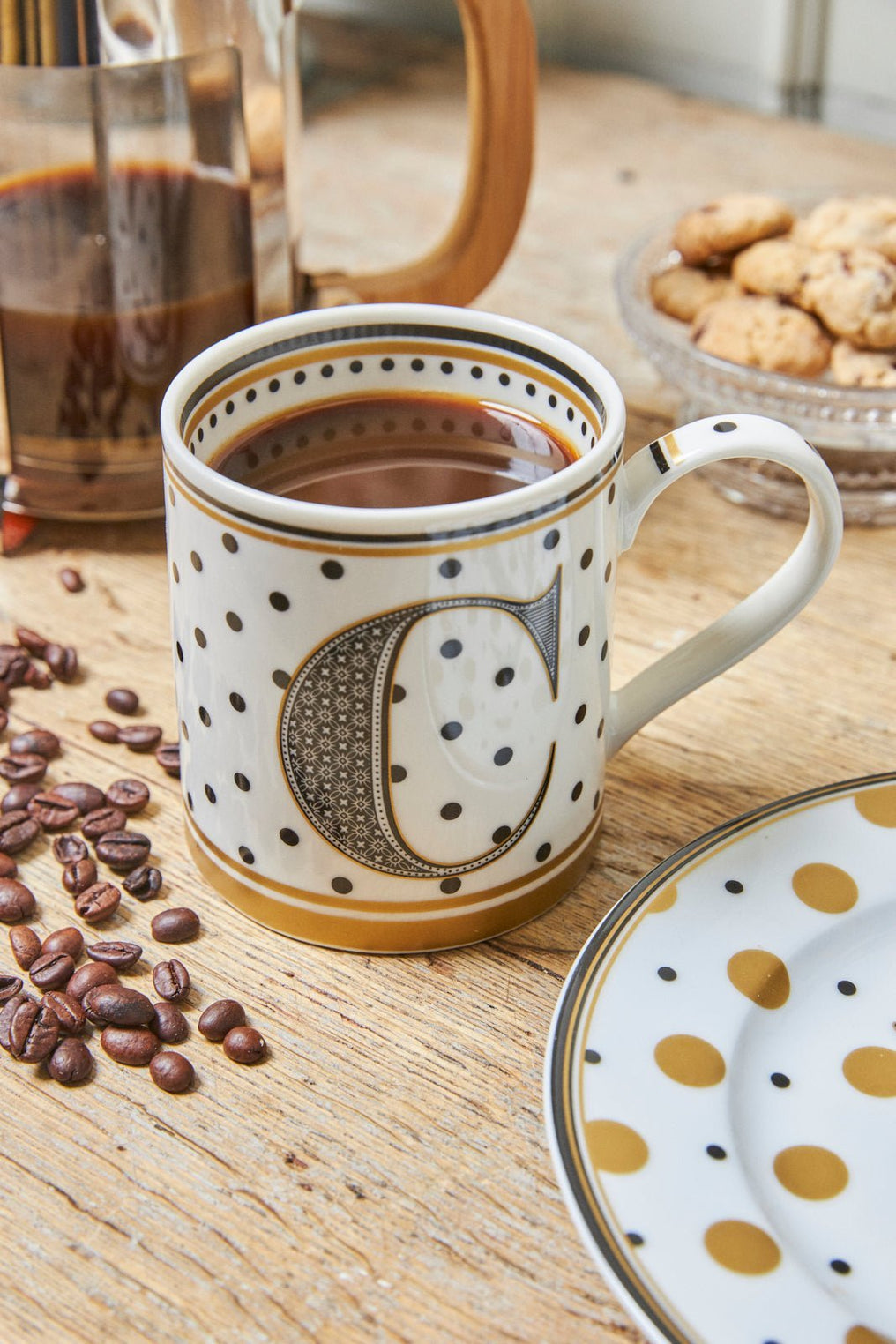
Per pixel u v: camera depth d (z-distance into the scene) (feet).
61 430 1.91
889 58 3.42
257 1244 1.36
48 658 1.79
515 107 1.96
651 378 2.21
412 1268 1.35
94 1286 1.34
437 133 2.93
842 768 1.71
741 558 1.96
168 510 1.44
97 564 1.94
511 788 1.47
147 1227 1.37
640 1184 1.31
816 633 1.86
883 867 1.52
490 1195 1.39
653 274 2.20
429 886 1.50
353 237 2.51
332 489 1.52
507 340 1.56
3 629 1.84
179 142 1.81
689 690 1.59
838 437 1.93
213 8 1.79
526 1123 1.44
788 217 2.13
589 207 2.63
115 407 1.90
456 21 3.71
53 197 1.79
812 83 3.58
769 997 1.44
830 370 2.03
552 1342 1.32
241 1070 1.47
